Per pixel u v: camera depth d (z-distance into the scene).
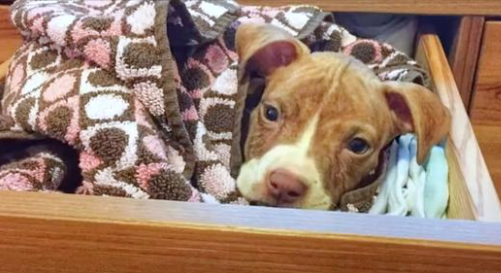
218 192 0.66
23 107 0.65
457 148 0.63
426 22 0.93
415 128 0.65
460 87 0.91
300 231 0.43
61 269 0.45
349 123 0.63
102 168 0.60
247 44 0.69
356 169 0.65
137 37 0.65
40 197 0.46
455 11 0.86
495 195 0.56
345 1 0.88
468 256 0.42
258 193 0.63
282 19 0.80
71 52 0.68
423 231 0.43
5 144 0.66
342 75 0.64
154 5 0.65
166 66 0.64
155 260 0.44
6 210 0.44
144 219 0.43
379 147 0.66
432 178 0.66
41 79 0.68
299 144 0.63
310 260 0.43
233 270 0.44
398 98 0.66
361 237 0.42
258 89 0.71
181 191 0.60
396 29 0.93
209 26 0.75
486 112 0.92
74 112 0.62
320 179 0.62
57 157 0.64
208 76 0.74
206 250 0.44
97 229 0.44
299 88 0.64
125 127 0.62
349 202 0.65
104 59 0.64
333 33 0.81
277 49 0.68
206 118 0.72
